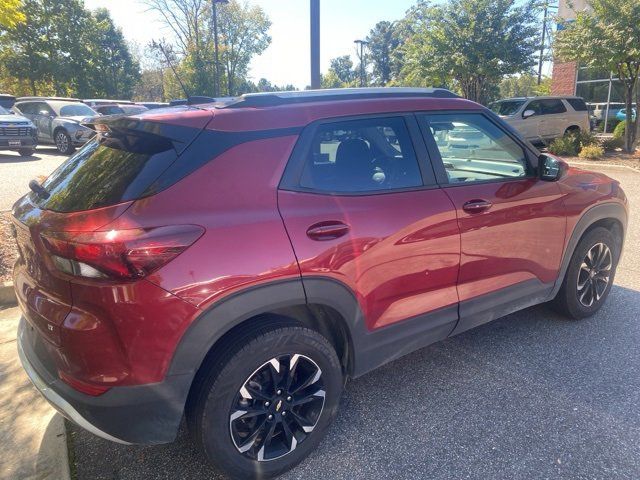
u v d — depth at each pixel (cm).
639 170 1131
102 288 188
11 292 436
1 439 262
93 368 194
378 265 253
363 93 280
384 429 270
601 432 263
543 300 361
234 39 4234
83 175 229
